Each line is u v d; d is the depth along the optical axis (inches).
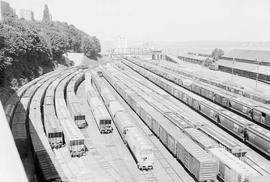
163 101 2401.6
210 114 2177.7
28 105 2068.2
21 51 2891.2
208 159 1183.6
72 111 1984.5
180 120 1768.0
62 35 5078.7
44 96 2491.4
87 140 1733.5
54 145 1530.5
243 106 2290.8
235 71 5019.7
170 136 1512.1
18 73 2977.4
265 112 2015.3
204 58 6879.9
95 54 7185.0
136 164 1432.1
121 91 2920.8
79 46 6948.8
